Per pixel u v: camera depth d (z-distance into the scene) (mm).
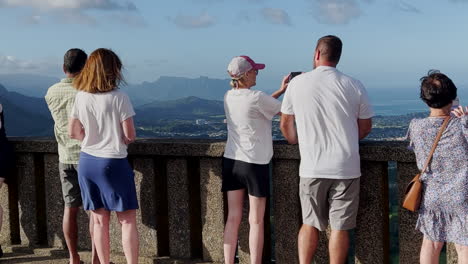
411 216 3645
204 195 4348
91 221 4266
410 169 3609
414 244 3652
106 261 3986
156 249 4547
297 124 3469
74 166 4230
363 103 3371
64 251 4871
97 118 3727
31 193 5008
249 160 3680
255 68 3746
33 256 4902
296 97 3439
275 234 4156
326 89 3352
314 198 3453
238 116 3695
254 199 3729
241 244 4277
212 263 4348
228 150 3793
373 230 3812
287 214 4082
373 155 3662
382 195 3760
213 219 4332
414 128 3109
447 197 2961
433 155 3000
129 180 3809
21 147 4895
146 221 4551
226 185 3830
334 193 3410
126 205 3791
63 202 4875
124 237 3938
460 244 2949
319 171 3357
